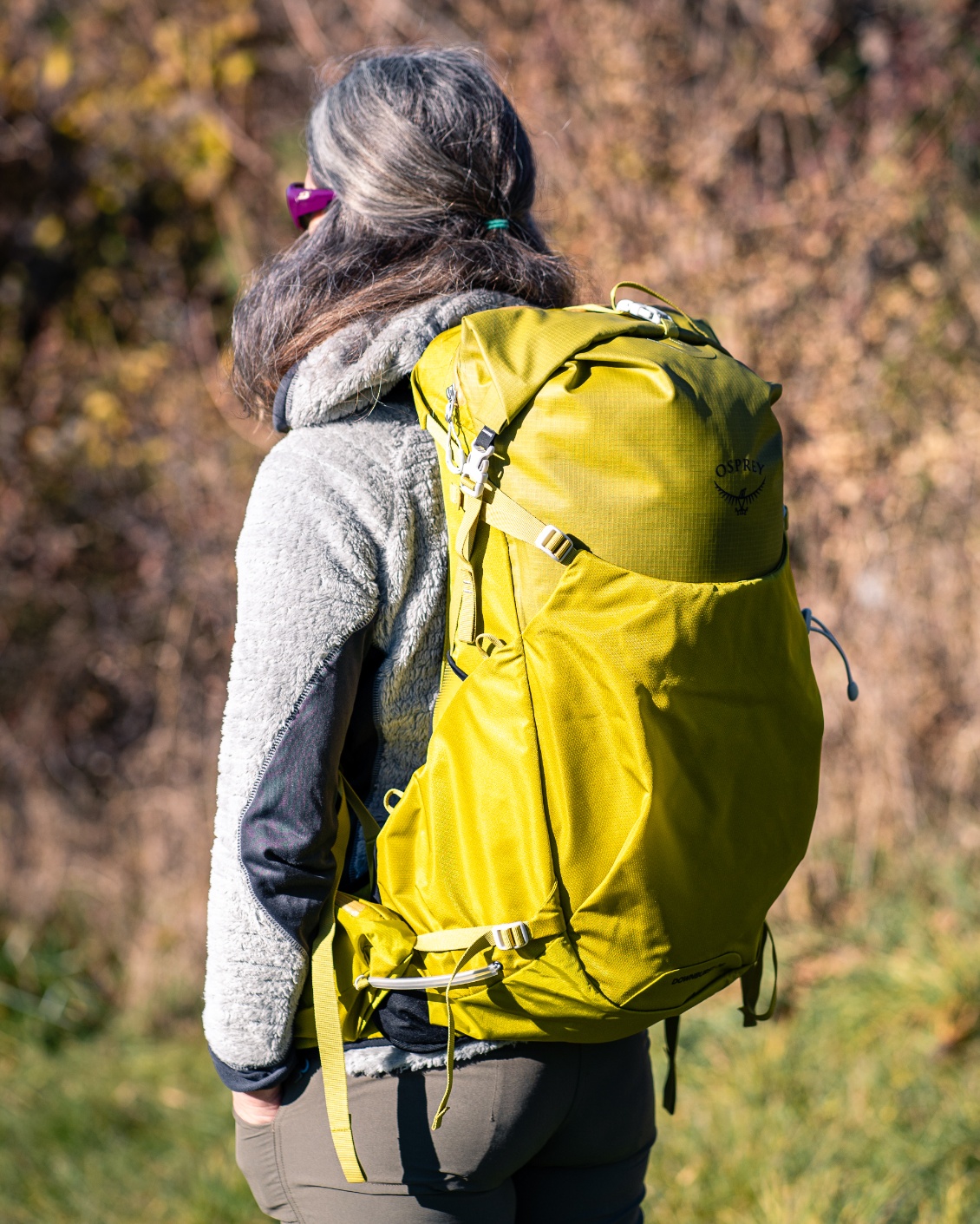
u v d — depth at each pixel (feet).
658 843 4.91
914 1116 11.37
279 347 5.73
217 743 17.74
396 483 5.14
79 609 18.51
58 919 18.10
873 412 16.01
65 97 19.24
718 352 5.72
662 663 4.84
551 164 16.10
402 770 5.49
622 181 16.14
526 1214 6.01
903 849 15.89
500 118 6.11
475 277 5.79
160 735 17.98
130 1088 14.92
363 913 5.22
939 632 16.10
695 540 4.91
